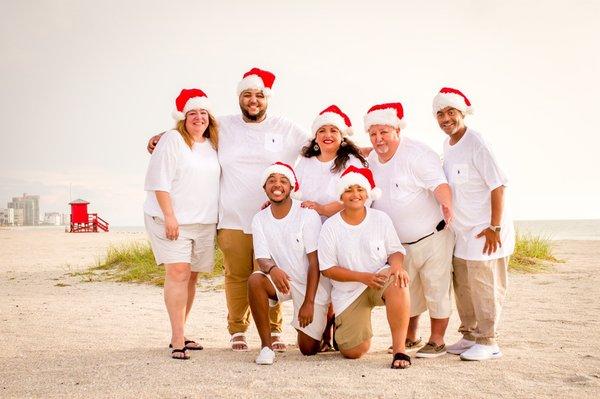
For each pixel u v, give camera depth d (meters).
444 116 5.52
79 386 4.50
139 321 7.86
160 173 5.70
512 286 10.73
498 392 4.20
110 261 15.52
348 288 5.38
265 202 5.93
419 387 4.35
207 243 6.04
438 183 5.45
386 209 5.65
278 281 5.30
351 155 5.88
